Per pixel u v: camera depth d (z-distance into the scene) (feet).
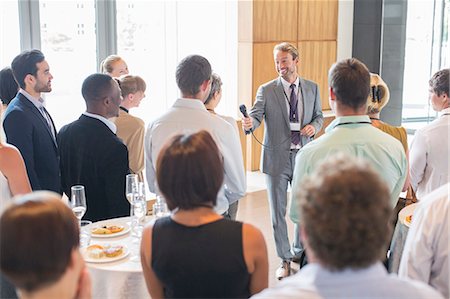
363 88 7.38
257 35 21.57
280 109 13.34
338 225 3.51
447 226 5.49
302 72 23.07
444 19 23.41
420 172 9.02
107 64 14.60
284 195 13.44
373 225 3.54
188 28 21.12
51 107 18.89
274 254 14.74
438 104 8.98
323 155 7.41
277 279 13.21
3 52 17.79
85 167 9.50
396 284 3.65
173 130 8.98
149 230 5.35
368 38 24.09
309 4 22.76
